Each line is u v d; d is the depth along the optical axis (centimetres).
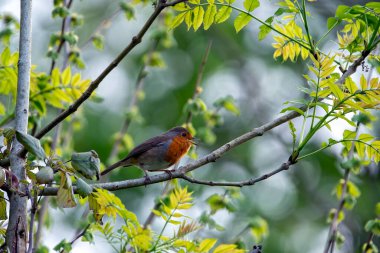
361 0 2067
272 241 1877
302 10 823
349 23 853
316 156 2022
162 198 918
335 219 911
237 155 2067
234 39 2142
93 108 1802
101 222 729
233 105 1130
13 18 1127
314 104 755
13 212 641
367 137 785
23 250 630
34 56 1945
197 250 683
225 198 970
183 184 1645
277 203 1980
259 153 2109
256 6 816
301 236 1922
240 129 2120
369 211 1767
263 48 2205
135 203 1728
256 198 1977
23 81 720
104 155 1711
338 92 737
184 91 1994
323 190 1998
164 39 1204
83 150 1708
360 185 1823
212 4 808
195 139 1270
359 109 736
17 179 639
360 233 1714
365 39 811
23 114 704
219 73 2084
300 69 2205
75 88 1040
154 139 1255
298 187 2005
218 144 2069
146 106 1945
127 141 1187
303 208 1975
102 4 2036
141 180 767
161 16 1213
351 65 809
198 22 822
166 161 1254
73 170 670
